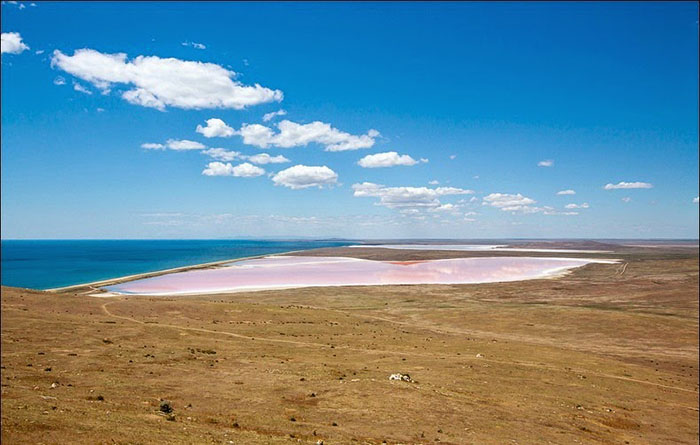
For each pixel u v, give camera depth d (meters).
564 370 49.75
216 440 22.30
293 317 78.25
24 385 32.19
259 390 35.41
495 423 30.78
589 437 30.25
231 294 124.00
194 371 40.78
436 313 96.00
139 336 55.09
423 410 31.94
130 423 23.45
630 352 64.94
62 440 19.02
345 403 32.81
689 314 94.69
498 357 54.69
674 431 33.66
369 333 69.00
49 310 67.31
